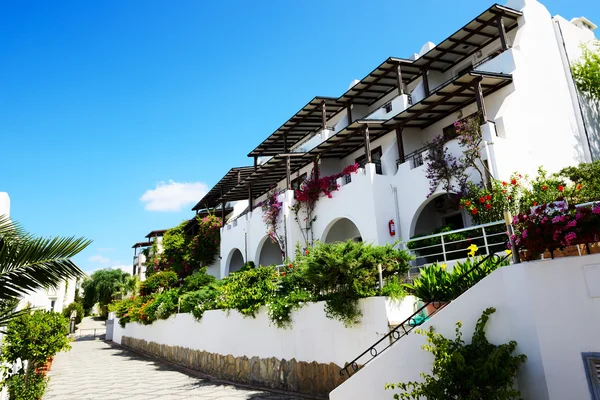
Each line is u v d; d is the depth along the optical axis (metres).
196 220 31.75
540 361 4.76
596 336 4.35
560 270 4.70
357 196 16.00
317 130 24.31
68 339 12.11
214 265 29.55
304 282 10.50
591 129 15.77
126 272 58.72
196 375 14.80
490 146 12.24
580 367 4.42
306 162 22.02
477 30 15.30
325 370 9.29
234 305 13.30
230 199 29.41
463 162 12.82
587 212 4.51
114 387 13.29
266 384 11.34
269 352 11.40
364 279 8.48
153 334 22.50
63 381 15.04
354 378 6.82
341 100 20.83
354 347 8.55
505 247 10.64
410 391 5.95
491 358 4.84
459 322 5.60
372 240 15.00
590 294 4.44
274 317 10.98
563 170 12.20
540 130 13.80
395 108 17.23
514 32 15.45
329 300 9.15
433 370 5.33
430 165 13.86
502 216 11.11
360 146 20.14
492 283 5.41
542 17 15.85
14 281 5.81
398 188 15.41
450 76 17.70
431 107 14.58
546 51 15.38
